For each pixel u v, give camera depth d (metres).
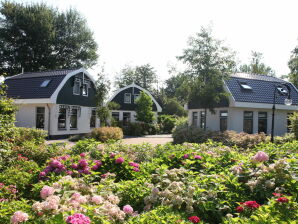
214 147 8.24
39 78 22.64
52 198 3.32
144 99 29.00
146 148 8.38
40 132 12.32
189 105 24.95
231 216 3.59
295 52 31.69
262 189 4.38
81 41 38.41
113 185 4.61
